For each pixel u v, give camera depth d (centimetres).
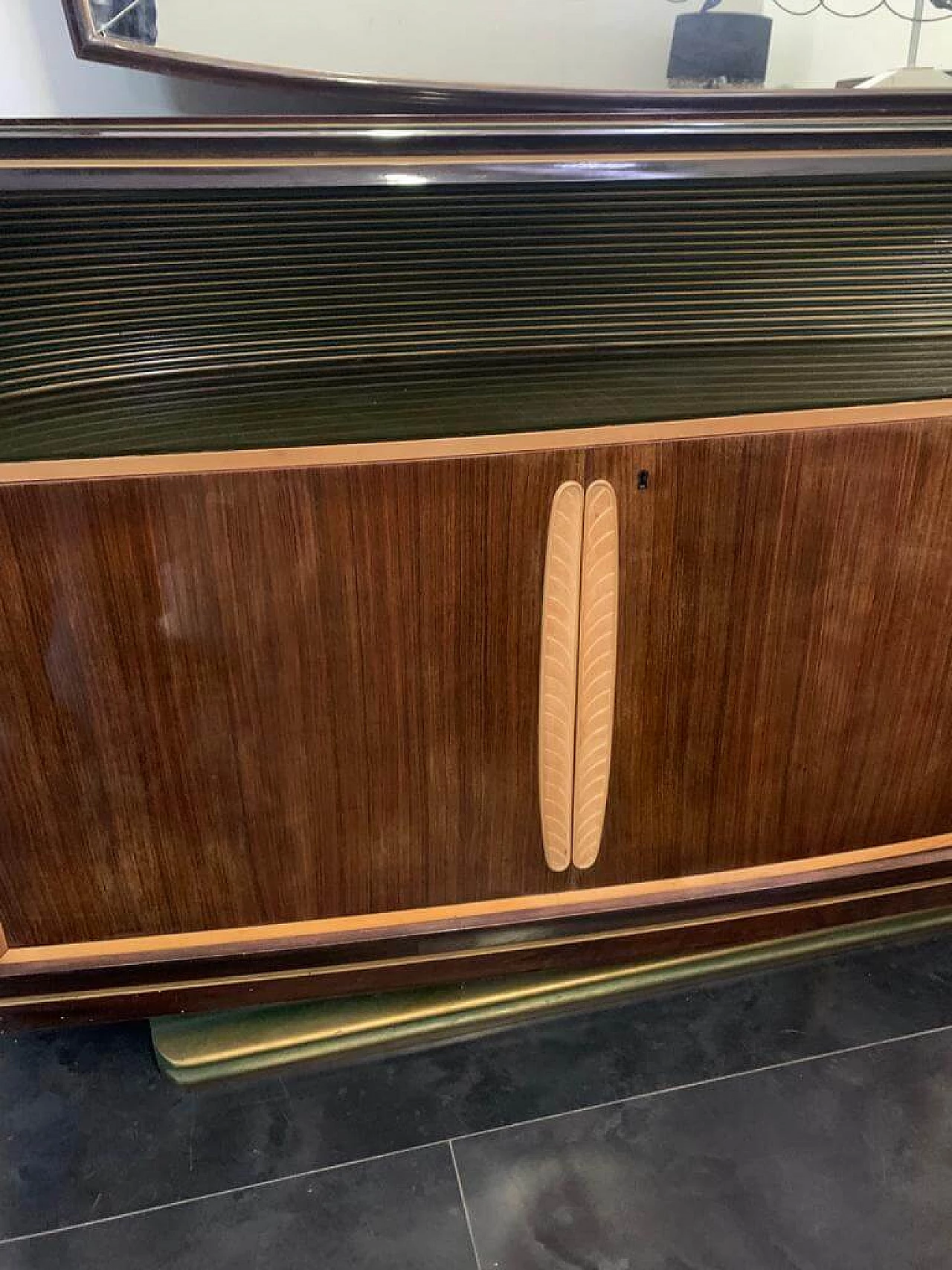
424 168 64
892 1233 84
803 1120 94
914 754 99
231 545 75
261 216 65
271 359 69
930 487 85
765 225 71
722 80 105
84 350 67
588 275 71
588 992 105
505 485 77
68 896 89
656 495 80
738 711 92
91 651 78
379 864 93
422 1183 89
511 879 96
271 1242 84
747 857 101
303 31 97
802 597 87
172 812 87
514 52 102
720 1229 85
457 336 71
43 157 60
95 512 73
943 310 77
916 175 71
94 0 88
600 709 89
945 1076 98
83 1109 95
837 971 110
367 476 75
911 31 106
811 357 77
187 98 102
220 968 94
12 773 82
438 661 83
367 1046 100
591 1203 87
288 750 85
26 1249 84
